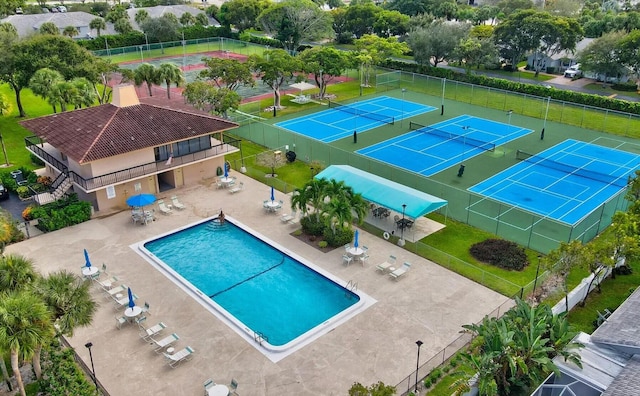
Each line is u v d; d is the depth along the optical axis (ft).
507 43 300.61
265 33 417.08
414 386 84.84
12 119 214.90
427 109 242.78
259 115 228.63
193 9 423.23
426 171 171.94
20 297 73.61
